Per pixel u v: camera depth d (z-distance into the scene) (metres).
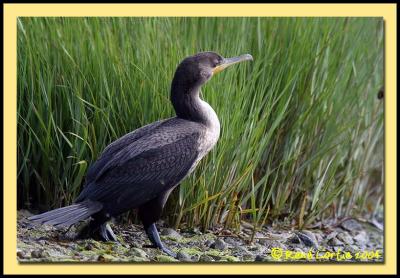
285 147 12.88
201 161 11.81
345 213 14.33
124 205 10.57
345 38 13.64
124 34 12.57
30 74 11.89
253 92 12.56
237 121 11.93
